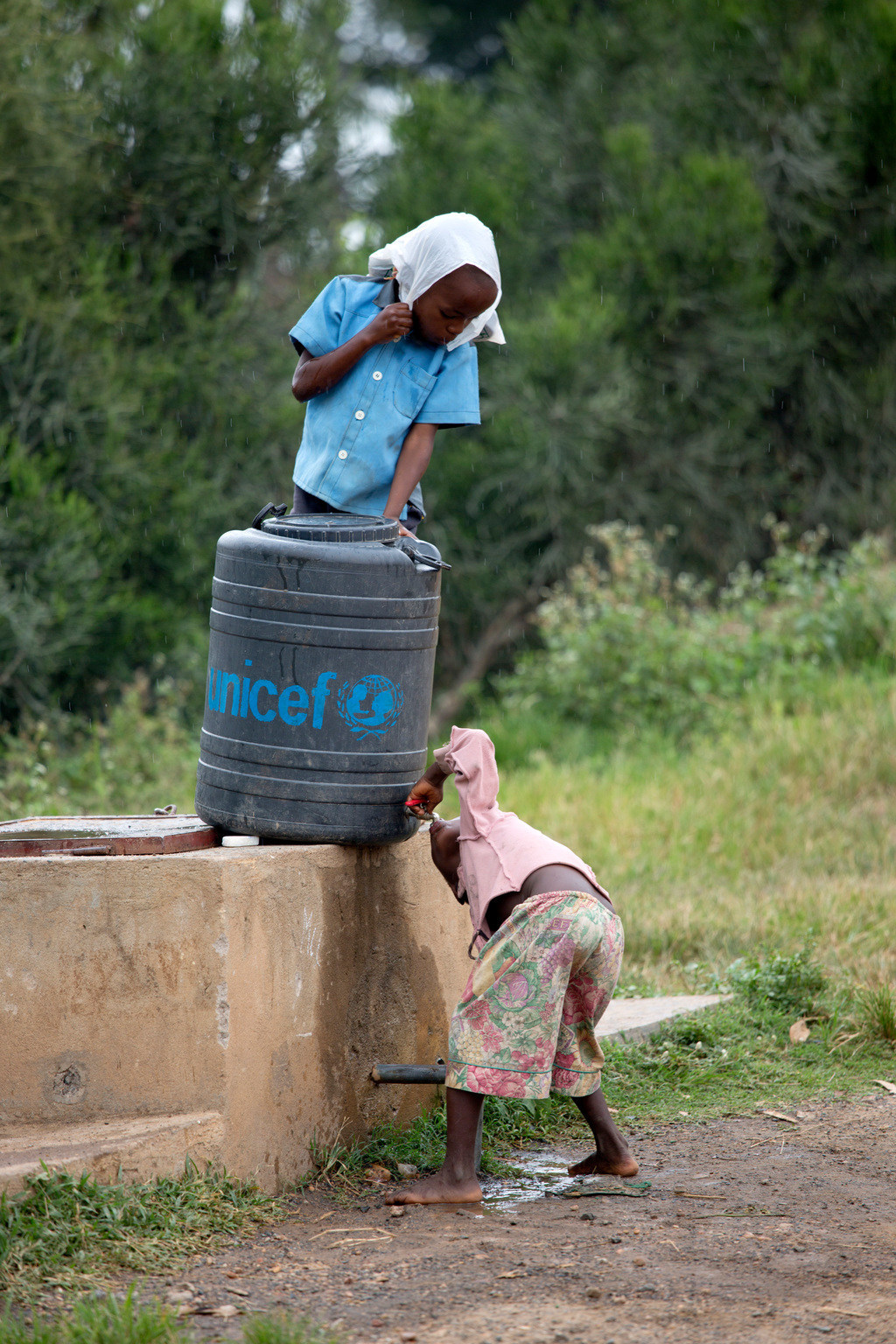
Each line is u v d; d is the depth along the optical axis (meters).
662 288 25.19
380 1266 5.04
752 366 25.66
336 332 6.68
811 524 27.05
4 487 18.59
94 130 21.45
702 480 25.88
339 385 6.64
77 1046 5.64
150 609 20.12
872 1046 8.30
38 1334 4.21
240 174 22.78
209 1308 4.60
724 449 26.38
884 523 26.34
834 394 27.05
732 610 21.72
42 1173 5.10
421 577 6.03
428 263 6.35
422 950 6.79
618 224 25.72
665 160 27.31
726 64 27.00
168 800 15.16
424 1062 6.83
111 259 21.38
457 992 7.14
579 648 19.39
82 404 19.66
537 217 27.94
